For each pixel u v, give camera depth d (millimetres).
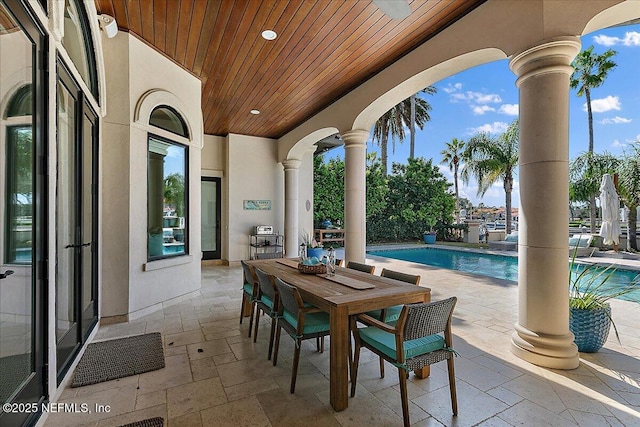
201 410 1924
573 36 2312
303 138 6633
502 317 3619
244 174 7648
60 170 2350
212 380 2281
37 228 1790
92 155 3186
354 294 2176
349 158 5055
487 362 2523
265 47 3730
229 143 7492
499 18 2719
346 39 3525
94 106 3168
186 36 3572
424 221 13805
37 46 1790
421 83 3873
